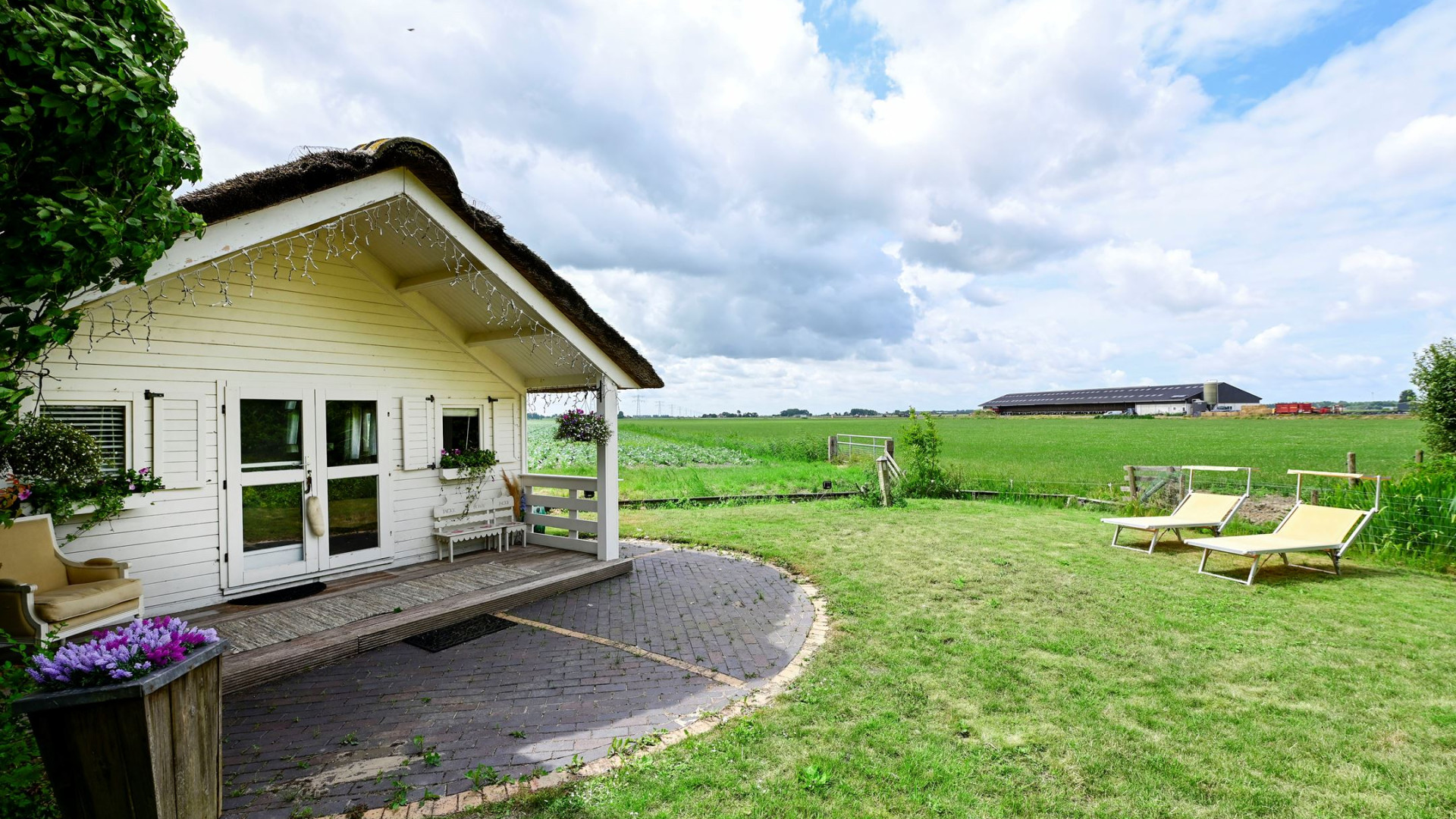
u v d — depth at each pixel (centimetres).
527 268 645
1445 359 912
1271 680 452
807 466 2391
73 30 238
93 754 247
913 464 1614
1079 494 1437
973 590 686
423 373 778
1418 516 824
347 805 312
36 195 249
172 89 277
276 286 641
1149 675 461
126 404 541
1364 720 392
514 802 312
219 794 291
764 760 347
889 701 420
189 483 579
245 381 617
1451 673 461
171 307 567
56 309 274
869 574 757
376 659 509
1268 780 329
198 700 276
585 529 816
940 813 300
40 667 245
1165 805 307
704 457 2827
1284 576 752
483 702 430
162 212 288
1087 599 651
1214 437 3928
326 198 472
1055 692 432
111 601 454
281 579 647
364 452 719
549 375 853
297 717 407
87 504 500
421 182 543
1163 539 970
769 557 869
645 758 350
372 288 725
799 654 517
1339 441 3316
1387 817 297
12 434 286
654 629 579
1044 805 307
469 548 831
